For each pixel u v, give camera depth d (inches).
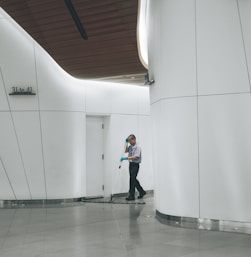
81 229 367.6
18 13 418.3
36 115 574.2
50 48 495.2
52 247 294.2
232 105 356.2
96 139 651.5
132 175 615.2
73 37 461.1
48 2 389.4
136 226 379.2
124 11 395.2
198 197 370.6
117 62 530.0
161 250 280.2
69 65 545.6
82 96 611.8
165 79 390.6
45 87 575.2
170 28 385.1
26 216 454.3
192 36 373.1
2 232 355.3
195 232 341.7
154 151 436.5
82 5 387.9
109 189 647.1
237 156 354.0
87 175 637.9
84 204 565.6
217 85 362.0
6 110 569.9
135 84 678.5
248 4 351.6
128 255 267.1
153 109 436.5
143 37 485.1
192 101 372.5
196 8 371.6
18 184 577.9
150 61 448.1
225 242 302.8
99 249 285.9
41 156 576.7
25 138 573.3
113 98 657.0
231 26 357.1
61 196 581.6
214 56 363.6
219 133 361.1
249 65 350.9
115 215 456.8
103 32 442.3
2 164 575.2
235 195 354.6
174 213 385.7
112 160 650.2
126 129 673.6
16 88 565.3
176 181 381.7
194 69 371.9
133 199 613.6
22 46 562.9
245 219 350.6
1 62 559.5
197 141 370.3
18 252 279.9
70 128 591.2
